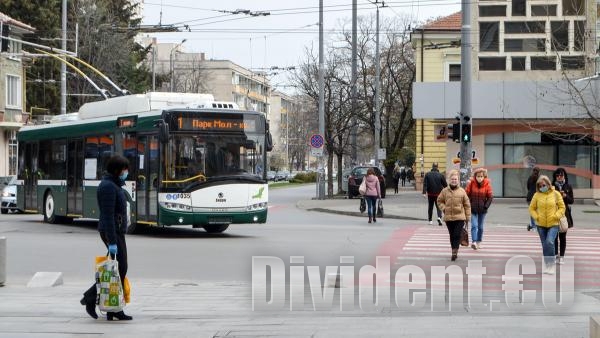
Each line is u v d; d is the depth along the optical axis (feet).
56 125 139.33
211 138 111.24
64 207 136.26
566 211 84.43
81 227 135.13
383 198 232.94
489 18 213.46
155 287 68.90
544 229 77.15
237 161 112.57
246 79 629.51
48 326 50.14
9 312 56.03
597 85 181.68
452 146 206.18
